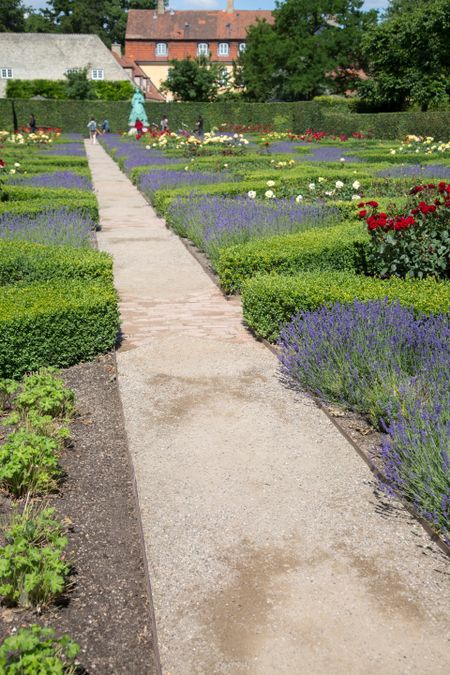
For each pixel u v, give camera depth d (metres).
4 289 6.71
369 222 7.63
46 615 3.01
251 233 10.09
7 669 2.46
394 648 2.79
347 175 16.42
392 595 3.11
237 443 4.61
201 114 54.78
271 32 58.97
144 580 3.24
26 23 88.00
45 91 61.69
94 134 46.75
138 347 6.64
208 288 8.95
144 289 8.91
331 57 58.53
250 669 2.68
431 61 45.88
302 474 4.21
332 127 46.78
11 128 52.47
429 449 3.78
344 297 6.29
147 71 79.19
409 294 6.29
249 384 5.66
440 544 3.48
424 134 41.53
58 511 3.82
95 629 2.93
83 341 6.18
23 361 5.84
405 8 60.53
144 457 4.43
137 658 2.77
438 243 7.66
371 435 4.71
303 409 5.16
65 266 7.57
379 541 3.52
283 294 6.47
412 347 5.32
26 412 4.96
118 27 90.00
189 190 14.89
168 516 3.76
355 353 5.23
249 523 3.69
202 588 3.17
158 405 5.24
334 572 3.27
